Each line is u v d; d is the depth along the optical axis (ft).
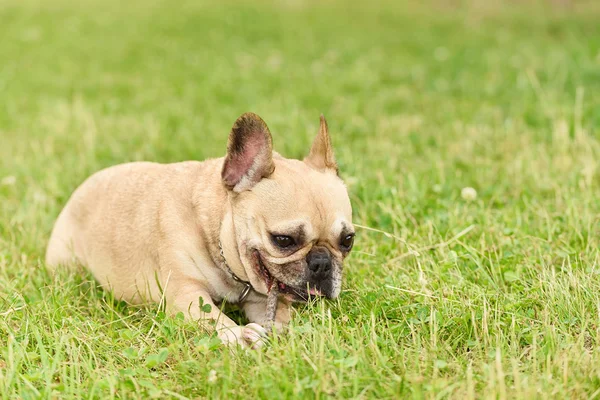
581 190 23.53
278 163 17.02
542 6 72.79
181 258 17.47
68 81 45.80
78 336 15.80
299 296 16.12
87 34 61.46
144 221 18.47
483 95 38.68
